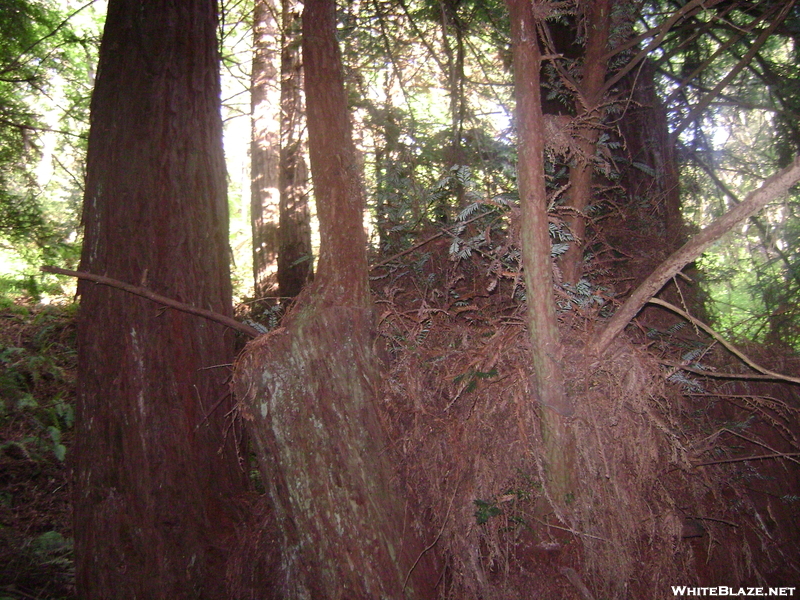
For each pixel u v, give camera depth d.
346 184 3.38
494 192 4.27
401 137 4.76
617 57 4.31
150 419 3.35
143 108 3.57
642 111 4.85
